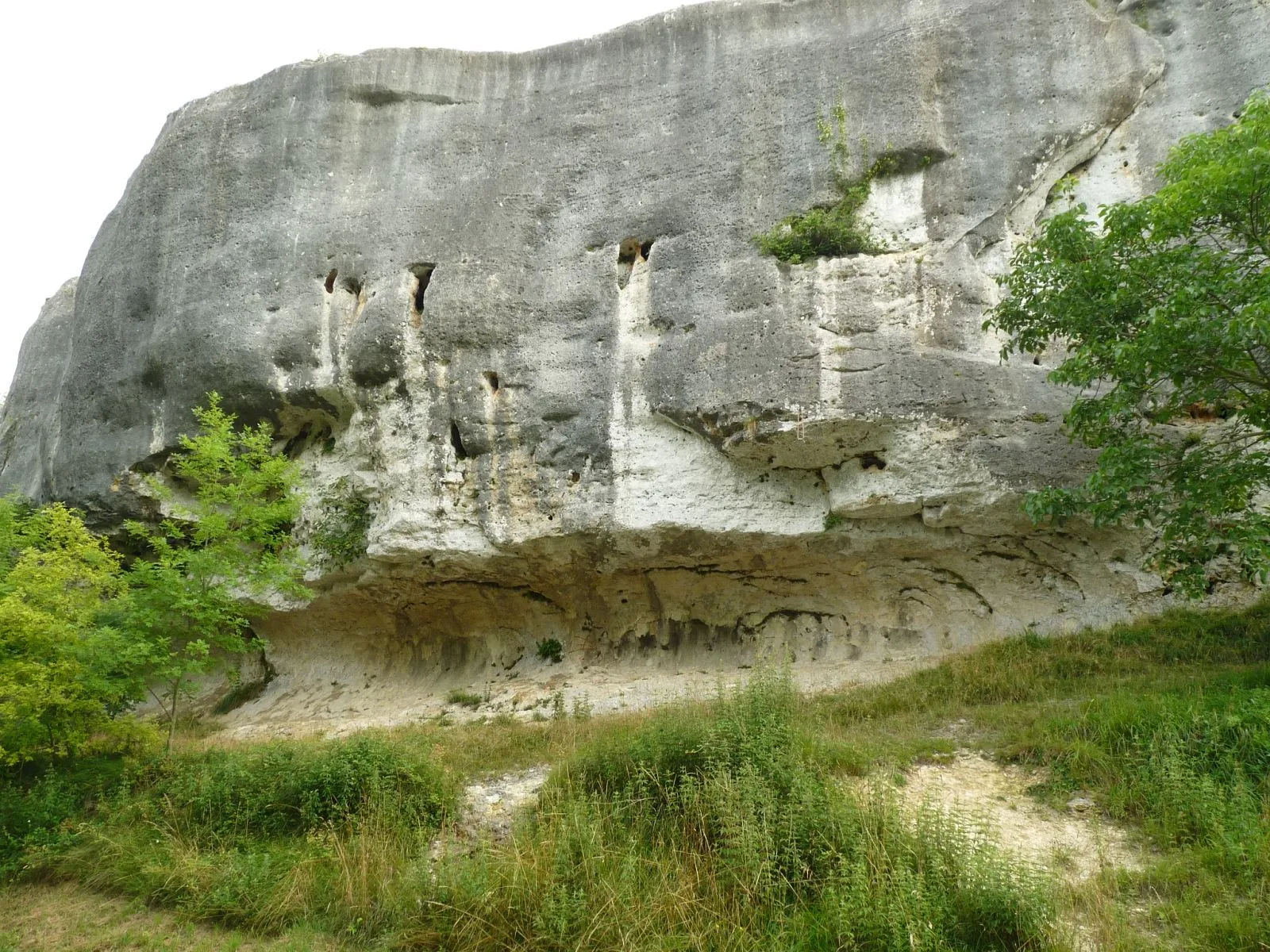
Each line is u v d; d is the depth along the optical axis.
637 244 11.70
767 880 5.07
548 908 5.05
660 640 11.91
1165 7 10.75
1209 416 9.18
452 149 12.96
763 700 7.39
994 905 4.64
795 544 10.59
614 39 12.91
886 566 10.59
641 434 10.91
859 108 10.91
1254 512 7.97
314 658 14.49
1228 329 6.88
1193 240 7.90
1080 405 8.12
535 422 11.38
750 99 11.58
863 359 9.73
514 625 12.88
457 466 11.73
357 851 6.20
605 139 12.28
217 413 9.70
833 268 10.22
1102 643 8.89
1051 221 8.63
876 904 4.61
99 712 8.16
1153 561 9.07
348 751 7.34
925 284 9.88
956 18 11.02
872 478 9.88
